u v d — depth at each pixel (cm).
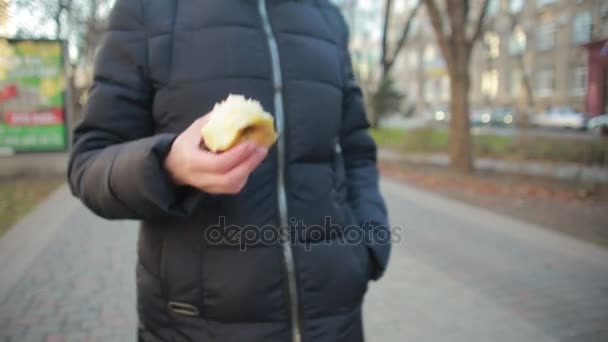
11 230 621
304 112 128
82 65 1431
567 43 3397
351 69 161
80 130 120
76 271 463
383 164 1427
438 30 1162
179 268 121
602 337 346
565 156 1047
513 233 629
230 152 85
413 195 917
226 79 121
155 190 97
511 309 394
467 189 973
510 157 1164
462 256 531
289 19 134
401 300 411
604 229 650
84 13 905
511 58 4044
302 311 124
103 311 377
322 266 126
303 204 126
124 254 516
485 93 4197
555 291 432
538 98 3750
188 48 122
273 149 124
